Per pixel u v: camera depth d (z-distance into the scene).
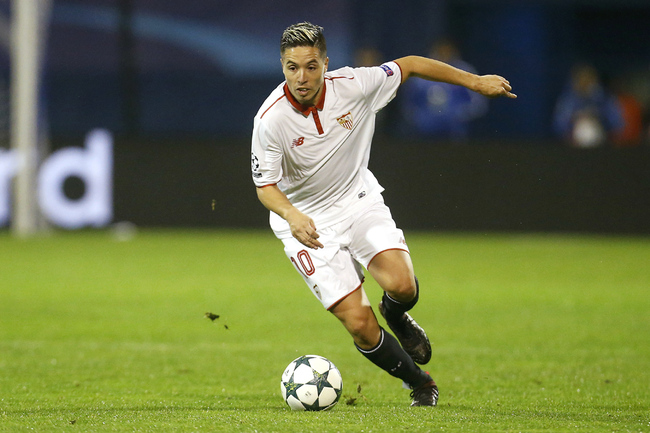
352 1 68.62
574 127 59.31
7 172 57.16
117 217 58.41
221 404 16.36
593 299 33.09
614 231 54.81
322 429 13.30
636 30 80.94
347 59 69.19
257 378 19.53
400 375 16.16
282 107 15.52
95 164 57.88
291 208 15.23
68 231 57.78
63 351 22.80
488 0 77.56
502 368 20.95
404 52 68.69
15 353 22.45
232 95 71.06
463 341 24.81
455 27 77.94
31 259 45.09
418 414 14.82
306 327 27.02
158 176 58.19
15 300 32.09
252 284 36.84
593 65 81.12
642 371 20.53
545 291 35.12
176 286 36.09
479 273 40.53
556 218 55.22
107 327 26.73
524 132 75.81
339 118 15.93
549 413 15.30
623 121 61.94
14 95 55.66
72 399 16.84
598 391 18.16
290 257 16.66
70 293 33.97
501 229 55.50
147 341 24.44
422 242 53.38
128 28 66.75
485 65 78.25
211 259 45.53
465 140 56.88
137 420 14.12
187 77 70.94
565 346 24.02
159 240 54.28
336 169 16.25
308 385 15.23
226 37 70.50
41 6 54.56
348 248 16.56
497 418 14.51
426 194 55.72
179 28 70.50
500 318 28.84
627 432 13.48
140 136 68.25
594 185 54.75
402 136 61.97
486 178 55.41
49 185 57.25
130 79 65.88
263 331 26.25
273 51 70.50
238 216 58.31
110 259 45.22
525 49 78.31
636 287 36.34
